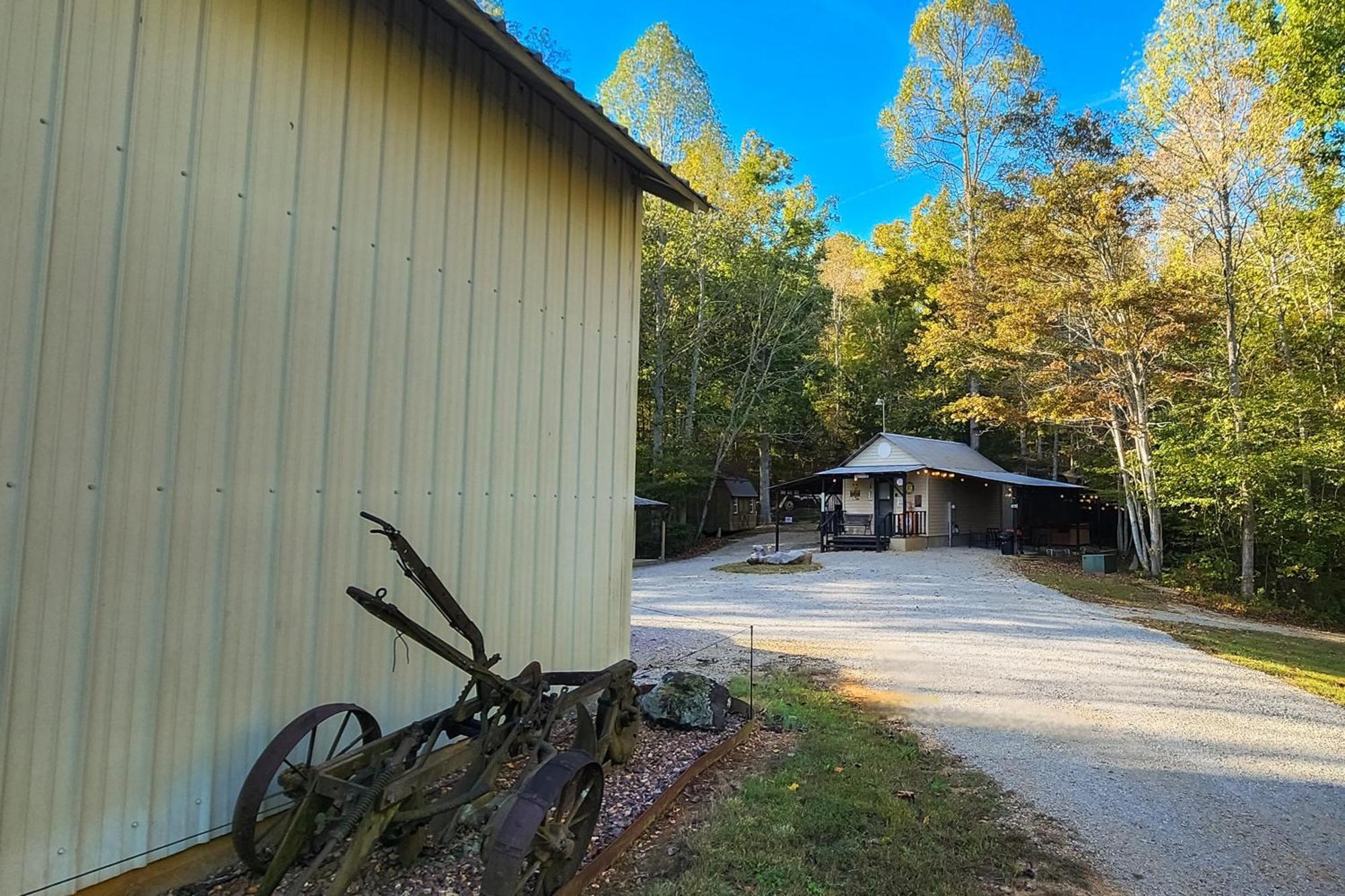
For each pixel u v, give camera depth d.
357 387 2.91
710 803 3.38
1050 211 15.93
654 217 23.33
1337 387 14.07
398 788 2.27
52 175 1.99
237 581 2.47
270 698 2.58
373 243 2.99
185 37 2.32
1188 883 2.93
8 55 1.91
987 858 3.02
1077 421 18.39
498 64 3.73
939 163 28.14
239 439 2.48
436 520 3.29
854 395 33.28
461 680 3.51
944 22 26.92
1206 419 14.28
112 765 2.13
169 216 2.28
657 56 25.28
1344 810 3.76
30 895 1.92
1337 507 13.73
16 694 1.91
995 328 18.97
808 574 15.70
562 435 4.20
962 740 4.72
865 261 36.44
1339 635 11.12
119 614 2.15
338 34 2.86
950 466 22.27
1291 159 13.75
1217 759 4.52
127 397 2.17
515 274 3.81
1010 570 16.14
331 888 2.04
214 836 2.40
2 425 1.89
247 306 2.50
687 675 4.67
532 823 2.11
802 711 5.11
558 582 4.16
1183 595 13.83
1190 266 15.95
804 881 2.71
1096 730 5.05
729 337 26.84
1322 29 12.58
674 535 22.59
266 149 2.57
